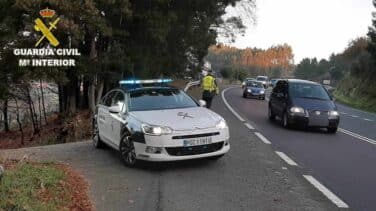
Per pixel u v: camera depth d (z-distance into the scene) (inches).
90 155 424.2
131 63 836.0
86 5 631.2
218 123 363.3
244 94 1555.1
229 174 347.9
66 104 1000.2
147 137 346.3
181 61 1146.7
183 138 345.4
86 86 1015.6
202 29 1063.0
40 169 314.8
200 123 355.6
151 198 283.4
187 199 281.9
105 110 437.4
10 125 1198.9
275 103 743.7
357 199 293.4
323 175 358.9
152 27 805.2
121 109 396.5
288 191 304.8
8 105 1023.0
